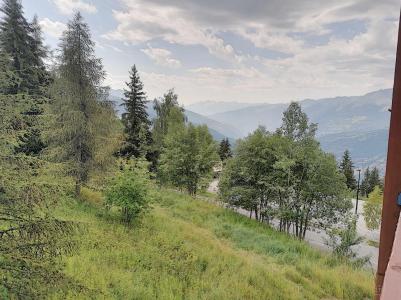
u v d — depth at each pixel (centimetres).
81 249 1030
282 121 2505
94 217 1499
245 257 1467
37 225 495
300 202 2364
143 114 3300
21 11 2002
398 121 241
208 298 933
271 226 2781
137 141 3219
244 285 1056
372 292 1170
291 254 1691
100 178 1802
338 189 2317
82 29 1847
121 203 1530
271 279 1169
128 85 3247
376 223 3309
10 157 496
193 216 2377
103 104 1955
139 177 1611
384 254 239
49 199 519
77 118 1766
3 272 482
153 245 1350
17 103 514
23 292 480
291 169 2439
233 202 2836
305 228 2398
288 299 1030
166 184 3731
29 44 2062
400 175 238
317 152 2372
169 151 3547
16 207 491
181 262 1175
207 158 3544
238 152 2805
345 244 1866
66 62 1819
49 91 1778
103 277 905
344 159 8006
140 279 973
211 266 1230
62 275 518
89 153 1877
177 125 3800
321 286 1229
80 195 1841
